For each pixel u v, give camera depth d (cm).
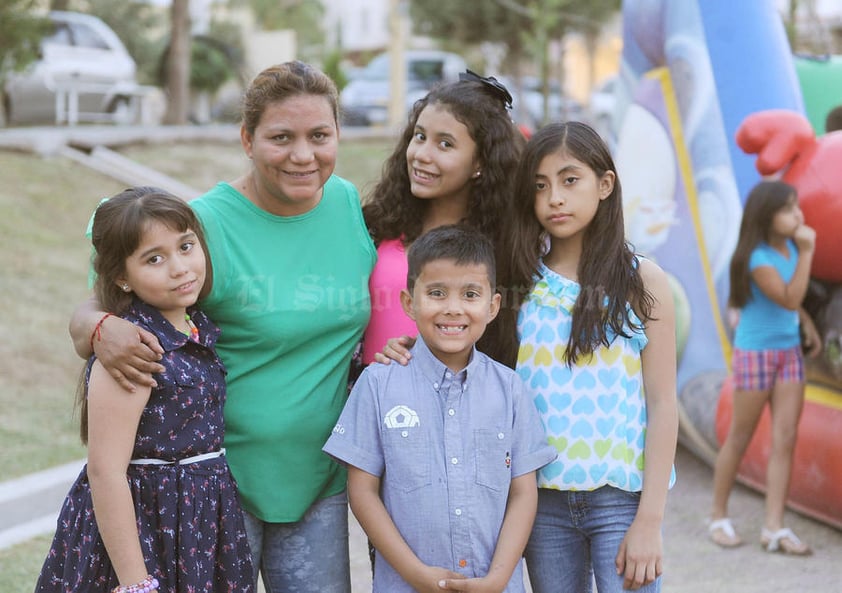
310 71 261
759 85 518
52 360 656
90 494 244
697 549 445
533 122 1576
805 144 447
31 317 707
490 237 286
